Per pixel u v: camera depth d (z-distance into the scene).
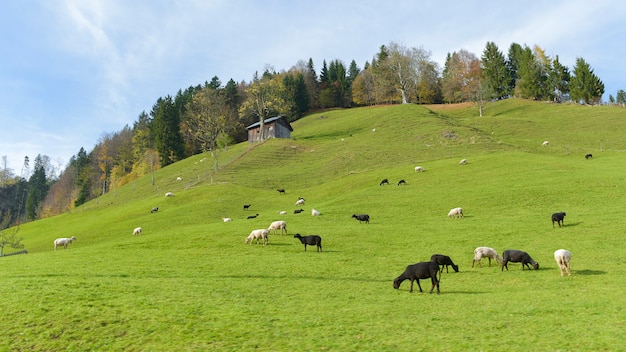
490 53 190.75
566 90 170.62
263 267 29.88
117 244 41.03
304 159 104.75
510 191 53.25
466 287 23.98
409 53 173.12
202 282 25.17
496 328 15.69
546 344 13.74
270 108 140.88
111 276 26.86
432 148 93.62
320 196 70.94
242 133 183.38
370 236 40.53
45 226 87.25
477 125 121.88
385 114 138.75
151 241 41.53
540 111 145.12
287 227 46.84
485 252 29.83
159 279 25.83
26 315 17.66
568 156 81.12
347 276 27.30
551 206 46.12
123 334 16.14
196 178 98.19
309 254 34.50
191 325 16.94
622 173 55.88
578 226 37.59
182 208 67.88
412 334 15.45
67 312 17.98
